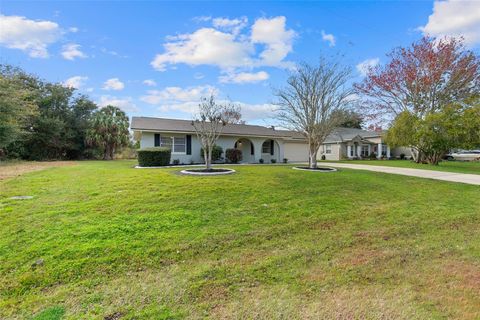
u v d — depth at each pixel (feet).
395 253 11.96
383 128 75.92
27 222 13.41
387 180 31.91
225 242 12.41
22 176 28.17
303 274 9.87
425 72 65.77
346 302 8.16
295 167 45.42
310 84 42.37
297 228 14.60
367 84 72.33
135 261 10.32
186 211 16.14
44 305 7.71
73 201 17.33
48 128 71.10
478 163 74.38
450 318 7.45
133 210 15.88
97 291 8.43
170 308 7.69
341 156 92.89
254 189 22.43
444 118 57.36
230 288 8.82
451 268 10.61
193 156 58.70
